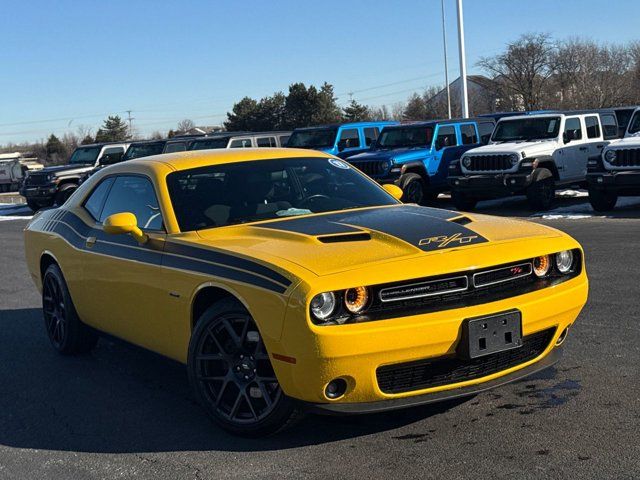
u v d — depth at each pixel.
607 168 13.76
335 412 3.67
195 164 5.09
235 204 4.83
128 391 5.16
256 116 72.50
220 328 4.13
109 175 5.67
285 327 3.60
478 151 15.72
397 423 4.19
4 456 4.14
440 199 19.42
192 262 4.31
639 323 5.98
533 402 4.39
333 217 4.62
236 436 4.18
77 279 5.59
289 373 3.66
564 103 53.53
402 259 3.75
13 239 15.98
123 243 5.01
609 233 11.11
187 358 4.31
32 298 8.78
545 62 54.19
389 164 16.95
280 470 3.69
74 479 3.78
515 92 55.56
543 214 14.59
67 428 4.52
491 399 4.47
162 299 4.54
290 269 3.69
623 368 4.91
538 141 15.81
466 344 3.70
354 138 21.56
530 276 4.11
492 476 3.45
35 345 6.57
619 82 53.38
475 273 3.84
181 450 4.05
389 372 3.70
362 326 3.53
